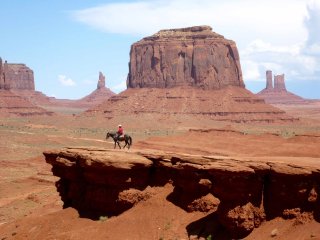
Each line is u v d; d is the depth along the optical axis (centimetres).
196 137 11281
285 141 9294
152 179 4159
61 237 3969
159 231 3753
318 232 3097
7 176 9300
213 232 3531
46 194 6394
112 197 4175
